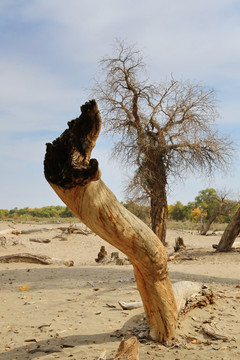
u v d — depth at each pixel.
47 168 3.39
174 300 4.89
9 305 7.25
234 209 30.17
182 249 19.55
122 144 19.41
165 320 4.89
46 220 45.88
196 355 4.60
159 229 19.58
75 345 4.94
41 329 5.61
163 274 4.63
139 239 4.18
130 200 20.22
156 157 19.23
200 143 19.17
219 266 13.05
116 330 5.50
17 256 14.48
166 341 4.96
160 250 4.44
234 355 4.64
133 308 6.63
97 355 4.54
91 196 3.63
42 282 10.14
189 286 6.57
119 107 19.28
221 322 5.86
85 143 3.29
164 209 19.67
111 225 3.89
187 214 52.31
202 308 6.45
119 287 8.88
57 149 3.28
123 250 4.23
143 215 21.77
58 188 3.46
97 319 6.09
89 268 12.81
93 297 7.75
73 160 3.29
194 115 19.19
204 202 47.22
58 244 22.52
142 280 4.65
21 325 5.86
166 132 19.14
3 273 12.00
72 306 6.99
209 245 24.31
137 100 19.09
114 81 19.22
